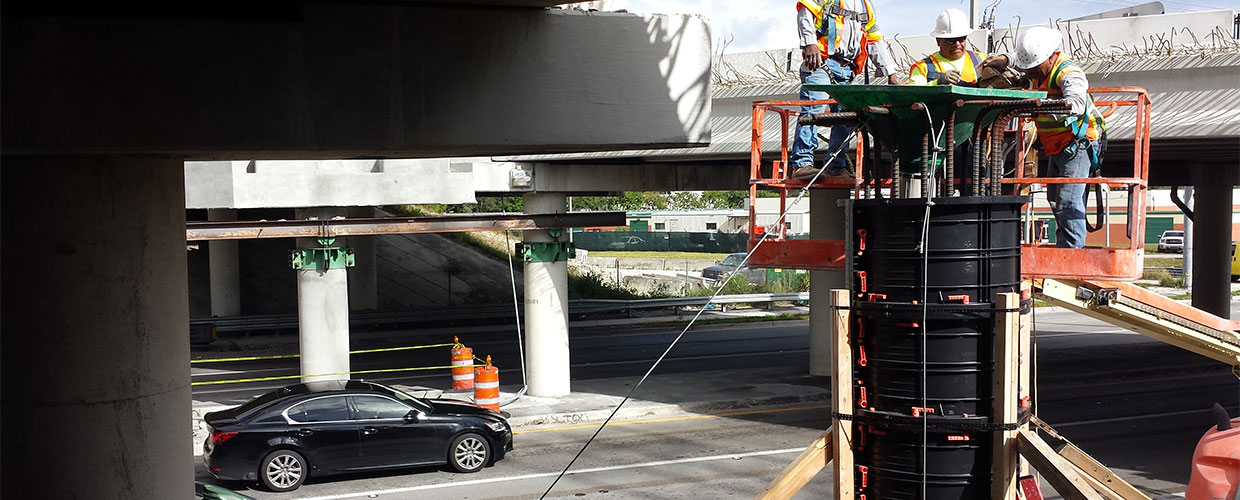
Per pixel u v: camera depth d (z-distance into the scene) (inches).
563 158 698.8
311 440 518.3
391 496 499.8
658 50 244.2
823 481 511.2
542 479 525.7
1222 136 501.4
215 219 1175.0
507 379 839.7
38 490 216.4
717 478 519.2
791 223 2413.9
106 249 218.8
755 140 347.3
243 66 208.8
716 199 3270.2
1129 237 294.0
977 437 191.9
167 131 204.5
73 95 199.9
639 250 2336.4
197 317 1152.8
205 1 205.6
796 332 1182.3
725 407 714.2
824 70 341.1
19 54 197.5
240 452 509.7
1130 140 525.7
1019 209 199.9
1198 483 280.2
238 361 992.2
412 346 1073.5
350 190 671.1
